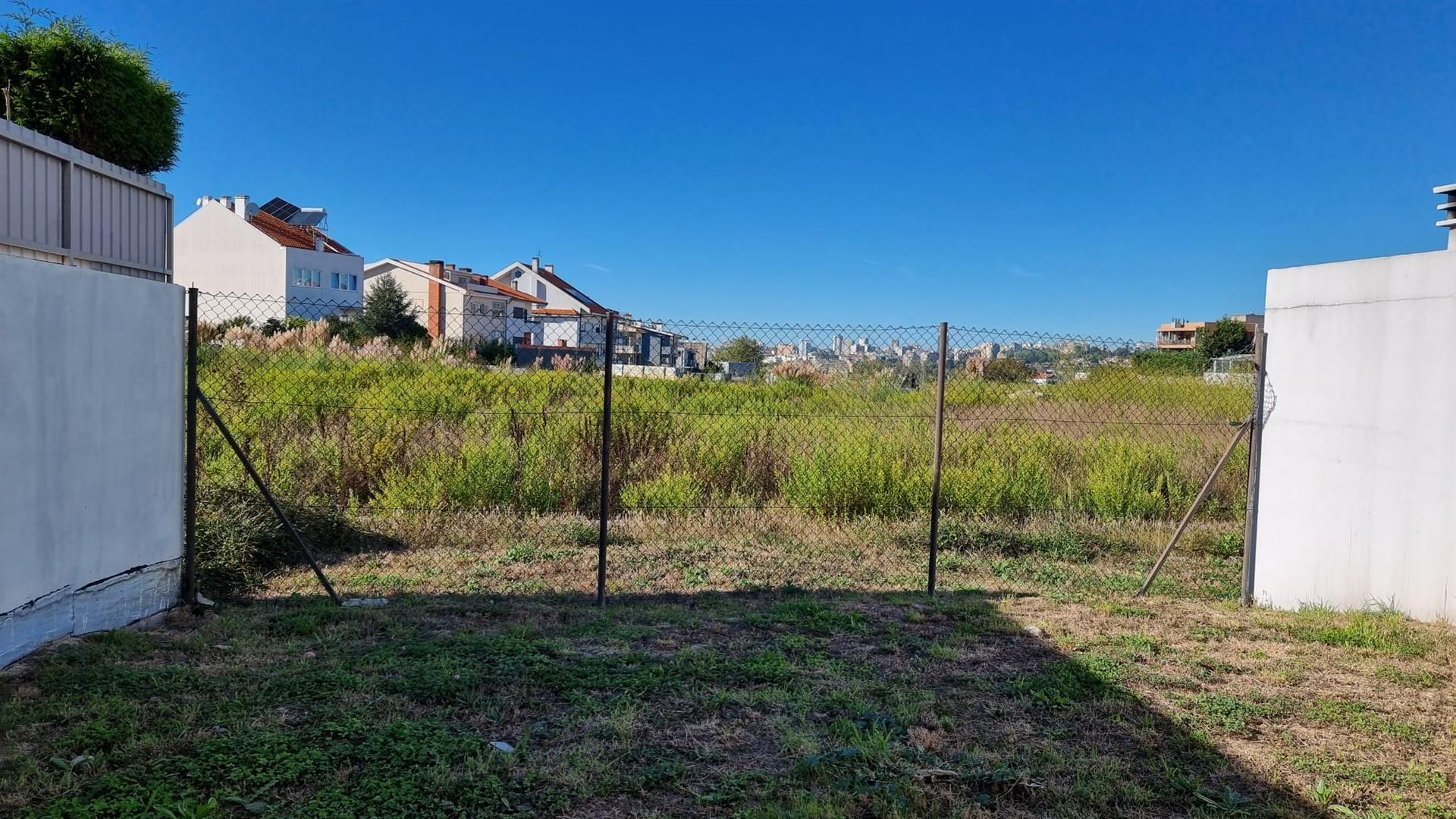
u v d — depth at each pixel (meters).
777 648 4.50
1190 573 6.99
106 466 4.28
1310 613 5.57
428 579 6.09
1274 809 2.93
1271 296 6.14
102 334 4.21
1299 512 5.86
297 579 6.00
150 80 5.47
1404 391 5.33
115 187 4.59
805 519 8.29
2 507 3.60
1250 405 8.84
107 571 4.30
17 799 2.65
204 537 5.46
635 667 4.10
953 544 7.57
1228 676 4.28
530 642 4.43
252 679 3.79
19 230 3.90
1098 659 4.42
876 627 4.98
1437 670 4.41
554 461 8.75
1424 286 5.23
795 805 2.84
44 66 4.91
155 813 2.60
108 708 3.33
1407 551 5.33
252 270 43.84
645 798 2.91
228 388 9.73
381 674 3.90
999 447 9.80
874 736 3.35
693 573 6.40
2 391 3.57
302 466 8.18
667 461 9.16
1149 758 3.32
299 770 2.88
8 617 3.67
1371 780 3.17
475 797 2.78
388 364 11.44
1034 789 3.01
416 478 8.24
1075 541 7.72
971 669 4.29
